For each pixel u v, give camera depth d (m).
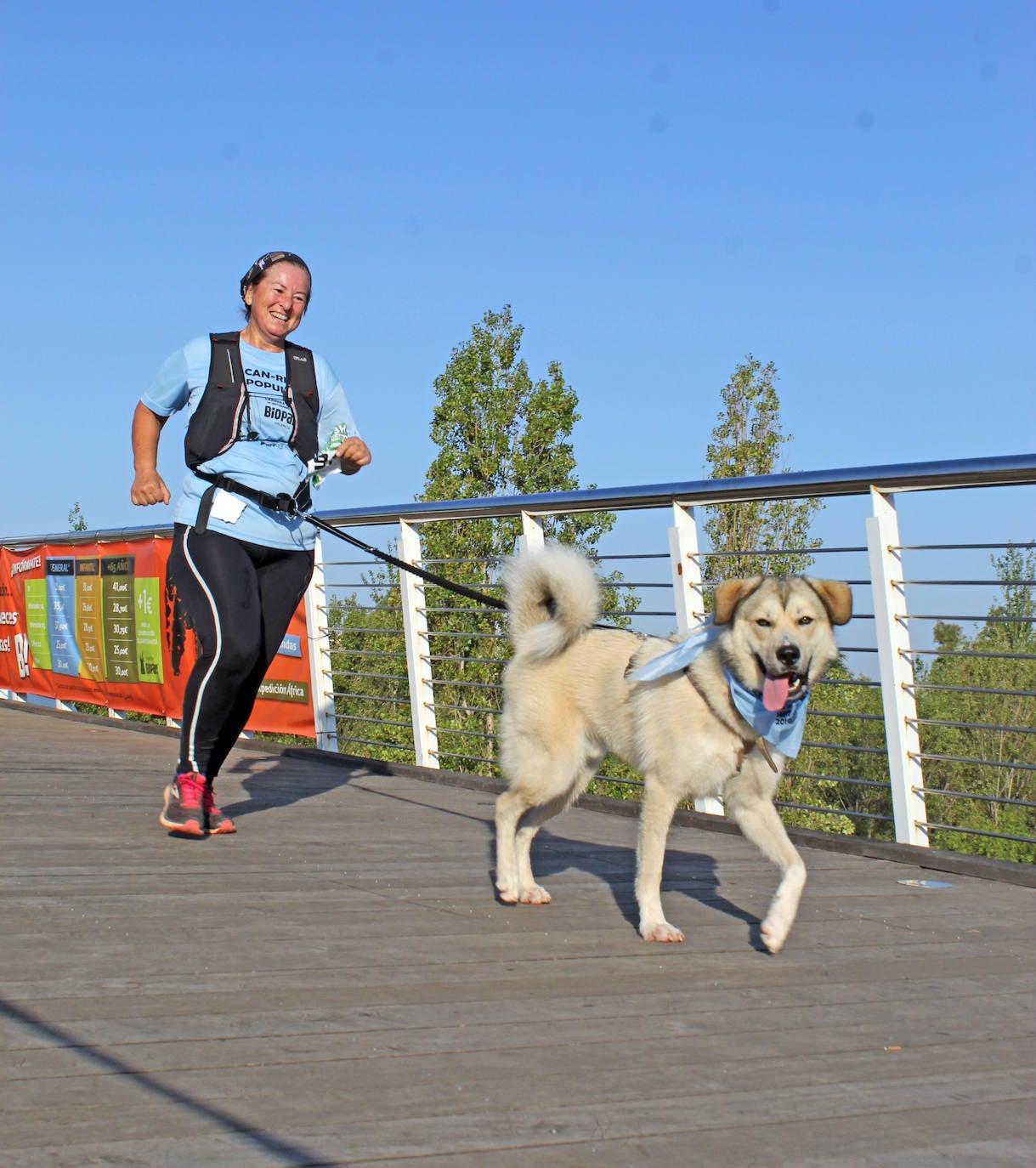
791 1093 2.11
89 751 6.57
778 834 3.32
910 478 4.12
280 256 4.38
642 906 3.28
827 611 3.49
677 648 3.39
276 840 4.27
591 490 5.21
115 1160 1.68
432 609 6.27
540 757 3.73
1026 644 5.44
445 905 3.44
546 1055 2.23
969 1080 2.22
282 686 7.15
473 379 24.16
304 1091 1.98
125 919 3.04
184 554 4.24
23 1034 2.17
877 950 3.17
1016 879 3.97
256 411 4.28
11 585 9.68
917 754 4.38
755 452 26.05
